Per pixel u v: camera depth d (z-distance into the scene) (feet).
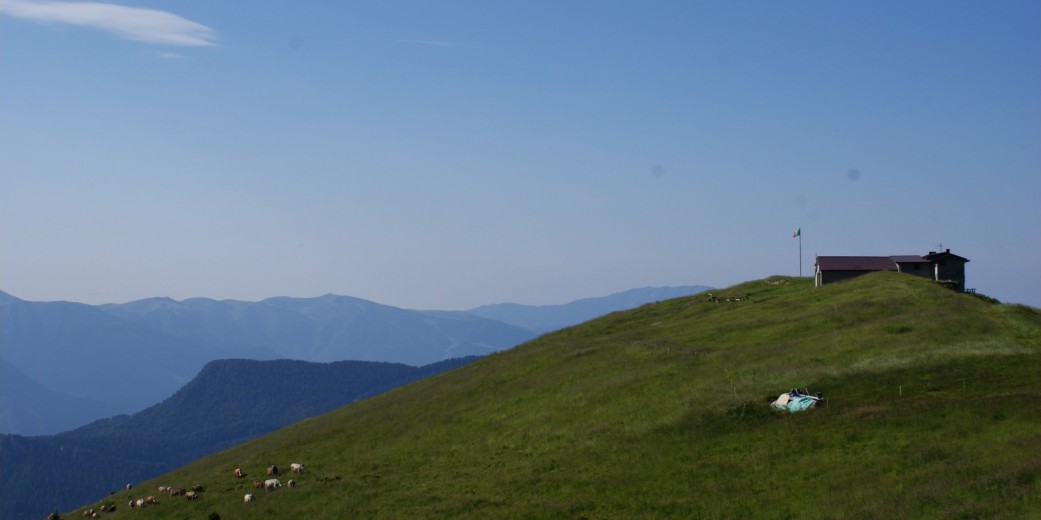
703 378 242.37
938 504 132.36
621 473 185.16
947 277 408.05
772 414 201.77
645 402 232.32
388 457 238.89
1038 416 164.66
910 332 249.34
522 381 297.74
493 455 220.84
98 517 229.66
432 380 395.34
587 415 234.99
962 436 163.94
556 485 186.19
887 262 414.62
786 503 151.23
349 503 197.57
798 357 243.60
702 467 178.09
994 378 198.29
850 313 298.76
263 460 265.54
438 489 200.44
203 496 223.92
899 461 158.10
